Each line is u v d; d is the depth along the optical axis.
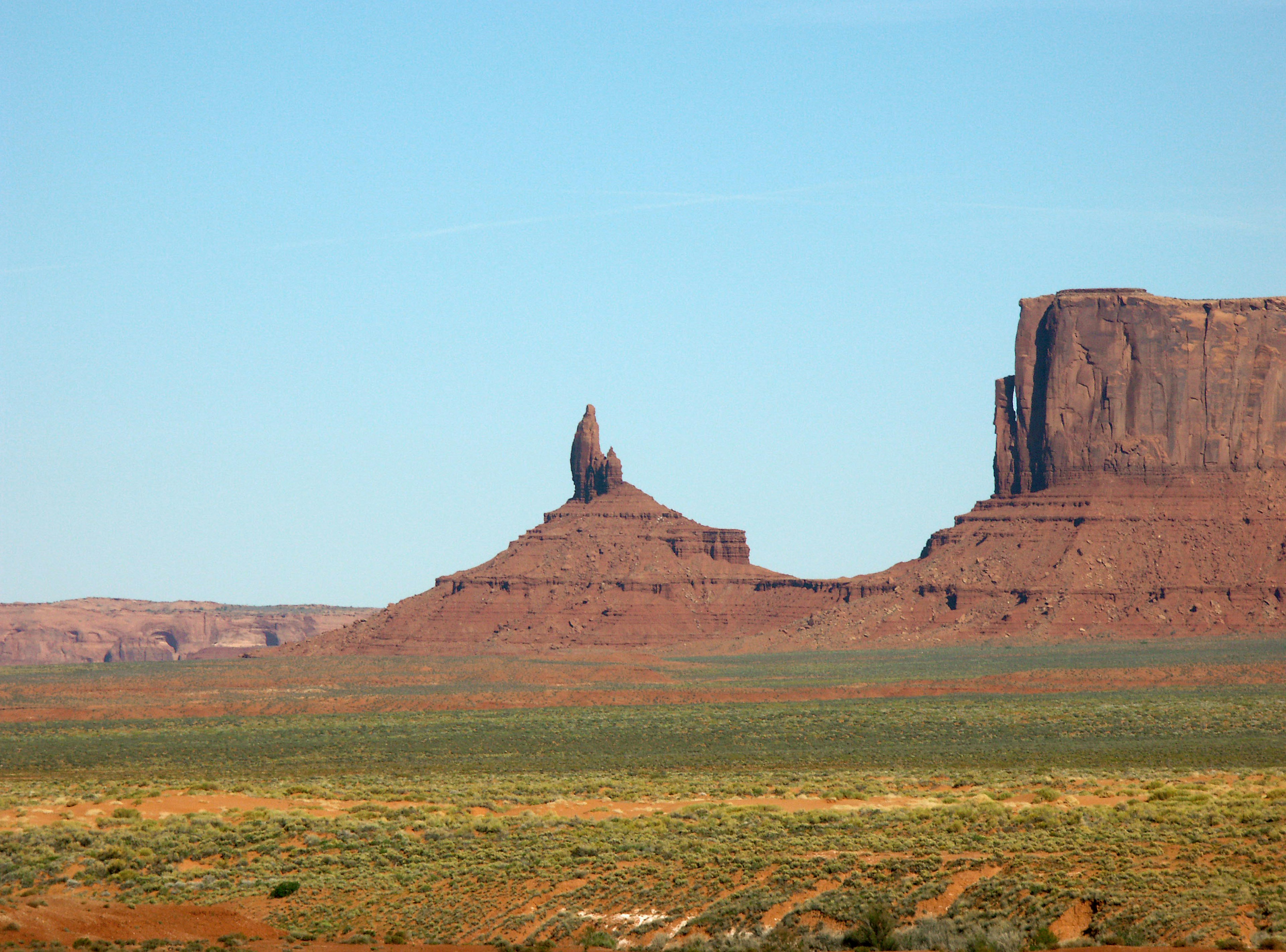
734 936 95.88
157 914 106.38
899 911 96.69
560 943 99.19
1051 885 96.62
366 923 105.00
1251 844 102.56
